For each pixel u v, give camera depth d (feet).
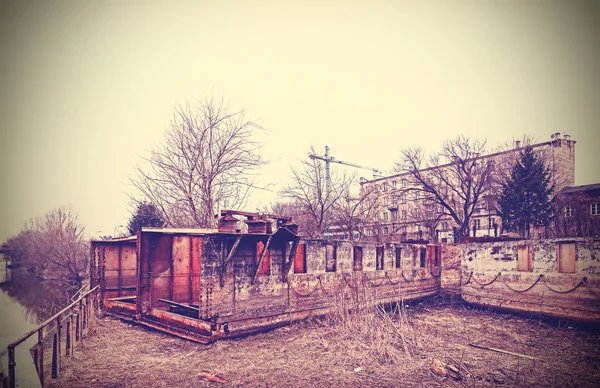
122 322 33.96
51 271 81.05
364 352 24.02
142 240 32.65
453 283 49.57
